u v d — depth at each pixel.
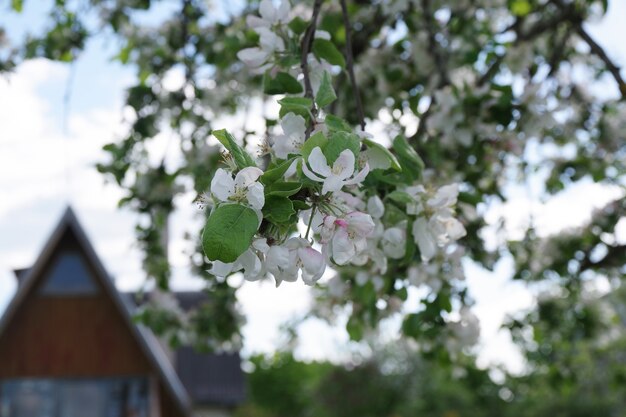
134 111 4.42
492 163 3.86
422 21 4.20
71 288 13.73
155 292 5.39
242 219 1.58
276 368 33.22
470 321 3.31
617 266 5.00
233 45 3.35
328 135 1.83
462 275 2.89
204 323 5.25
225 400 16.12
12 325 13.64
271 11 2.34
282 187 1.65
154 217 4.66
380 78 4.03
